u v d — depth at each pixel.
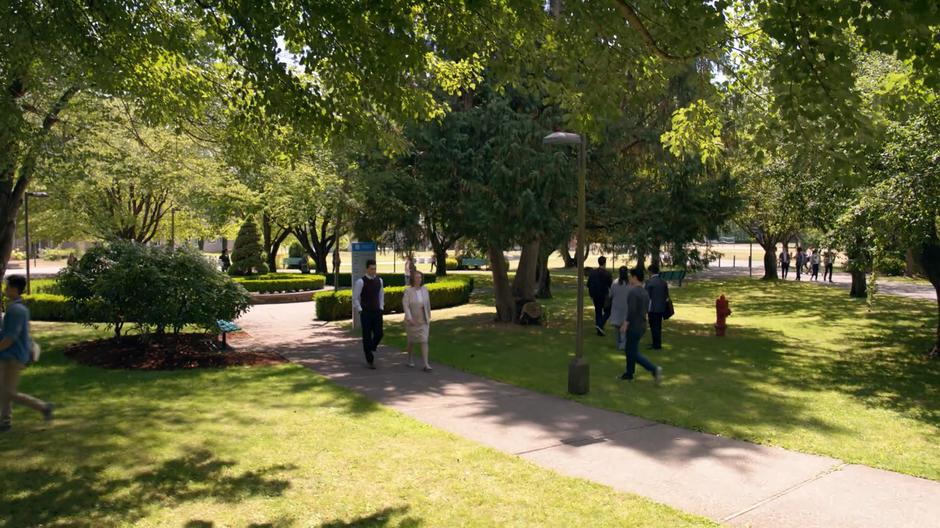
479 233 15.16
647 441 6.77
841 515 4.87
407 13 6.91
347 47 6.86
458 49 7.74
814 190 13.23
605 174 15.96
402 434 6.86
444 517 4.72
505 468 5.82
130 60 8.59
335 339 14.52
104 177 16.12
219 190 19.73
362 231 17.00
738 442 6.76
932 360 12.11
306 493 5.15
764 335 15.45
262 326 17.02
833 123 5.86
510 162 13.99
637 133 15.51
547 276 25.73
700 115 9.13
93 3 7.44
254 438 6.60
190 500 4.96
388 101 7.43
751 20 8.13
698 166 15.27
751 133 8.34
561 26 6.75
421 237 17.31
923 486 5.51
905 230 9.71
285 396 8.58
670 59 6.55
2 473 5.39
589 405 8.38
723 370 10.95
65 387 8.80
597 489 5.33
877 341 14.54
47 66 9.44
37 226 29.11
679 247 16.34
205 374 9.98
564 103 7.77
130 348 11.48
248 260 33.44
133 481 5.31
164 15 9.14
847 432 7.22
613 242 16.50
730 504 5.06
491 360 11.76
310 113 7.60
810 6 4.98
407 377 10.15
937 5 4.34
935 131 9.26
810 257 41.97
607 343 13.99
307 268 42.03
